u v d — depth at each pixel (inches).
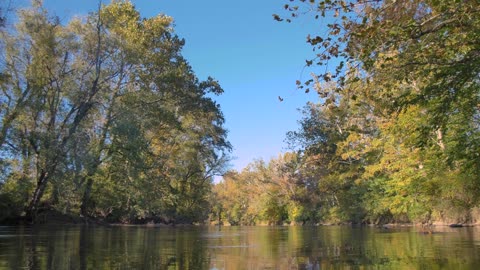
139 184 1266.0
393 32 273.9
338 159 1786.4
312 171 1962.4
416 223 1524.4
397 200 1061.1
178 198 1692.9
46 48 1034.1
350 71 309.6
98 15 1128.2
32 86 1025.5
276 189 2615.7
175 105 1405.0
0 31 965.8
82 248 457.7
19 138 1003.9
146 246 514.6
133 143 1116.5
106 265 323.9
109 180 1285.7
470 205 774.5
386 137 1023.6
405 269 325.4
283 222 2704.2
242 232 1117.7
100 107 1154.0
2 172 971.9
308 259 403.5
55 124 1066.1
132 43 1186.6
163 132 1619.1
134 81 1250.0
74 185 1064.2
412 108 640.4
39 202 1147.3
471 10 260.1
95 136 1136.8
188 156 1784.0
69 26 1099.9
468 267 330.0
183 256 413.4
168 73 1270.9
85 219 1275.8
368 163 1508.4
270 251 485.4
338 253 457.4
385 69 325.7
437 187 764.0
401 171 1000.2
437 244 549.0
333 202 2090.3
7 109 1002.1
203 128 1813.5
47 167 999.6
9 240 560.4
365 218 1793.8
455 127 557.3
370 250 485.4
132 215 1596.9
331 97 330.3
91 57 1130.0
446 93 343.9
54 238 607.5
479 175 552.7
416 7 293.3
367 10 286.0
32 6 1036.5
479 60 299.3
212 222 4109.3
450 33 288.0
